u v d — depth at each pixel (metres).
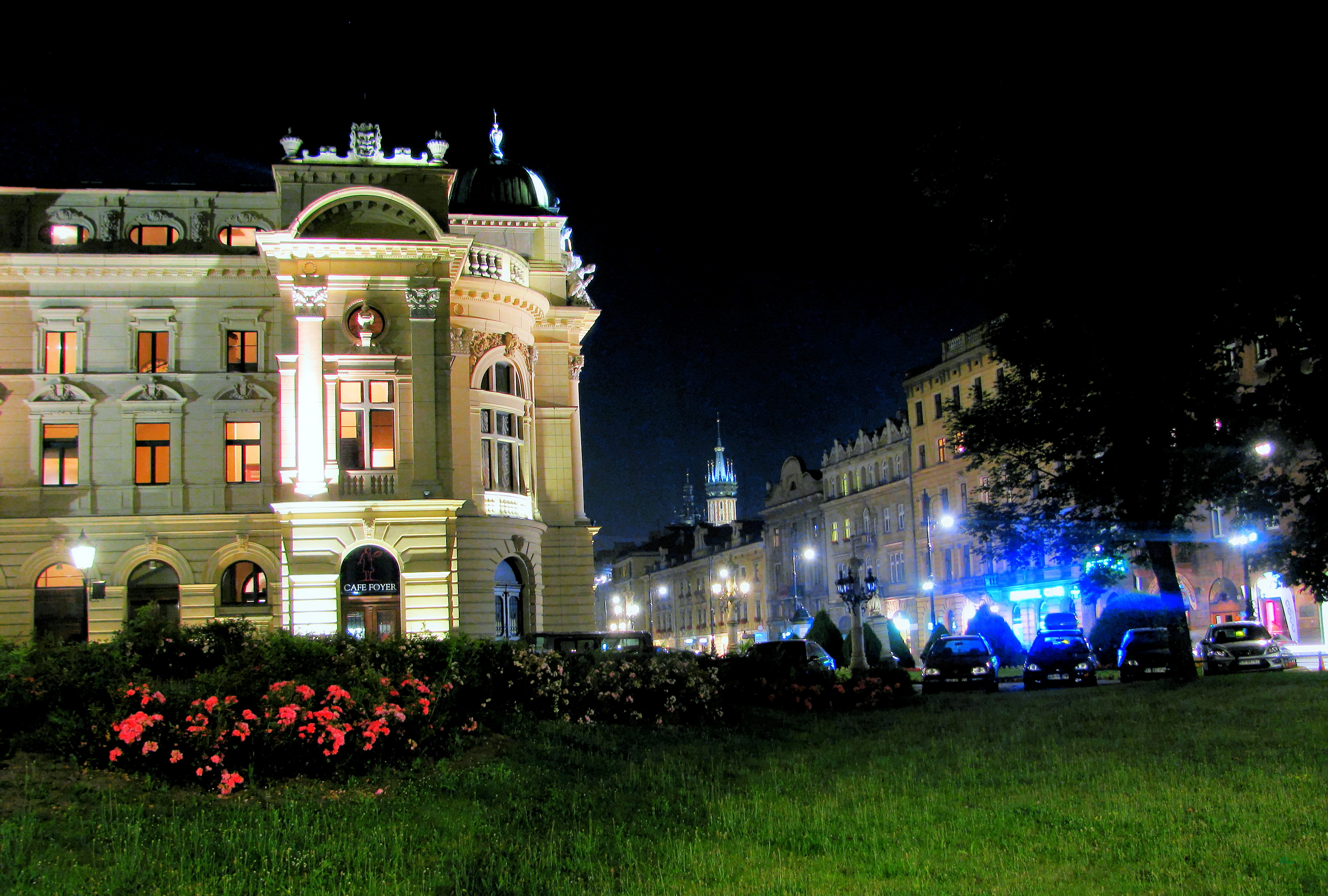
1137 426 27.84
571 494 43.72
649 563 149.25
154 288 38.38
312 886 10.12
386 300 35.25
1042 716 22.00
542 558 42.84
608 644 31.92
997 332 29.77
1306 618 51.66
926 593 78.81
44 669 14.13
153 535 37.41
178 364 38.12
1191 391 26.72
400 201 34.88
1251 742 16.48
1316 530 25.98
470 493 37.66
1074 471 30.47
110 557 37.12
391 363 34.88
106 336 38.06
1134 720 20.34
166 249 38.59
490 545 38.06
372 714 14.92
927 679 34.31
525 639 31.83
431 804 13.32
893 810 13.09
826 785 15.29
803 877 10.40
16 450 37.31
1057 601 66.75
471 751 16.38
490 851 11.51
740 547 115.75
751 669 27.33
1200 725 18.88
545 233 44.97
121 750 13.05
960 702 27.41
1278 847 10.50
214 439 38.03
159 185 39.41
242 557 37.75
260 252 37.22
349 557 34.50
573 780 15.46
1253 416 25.91
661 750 18.47
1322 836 10.78
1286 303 21.28
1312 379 22.30
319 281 34.91
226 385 38.19
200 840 11.26
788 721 23.72
